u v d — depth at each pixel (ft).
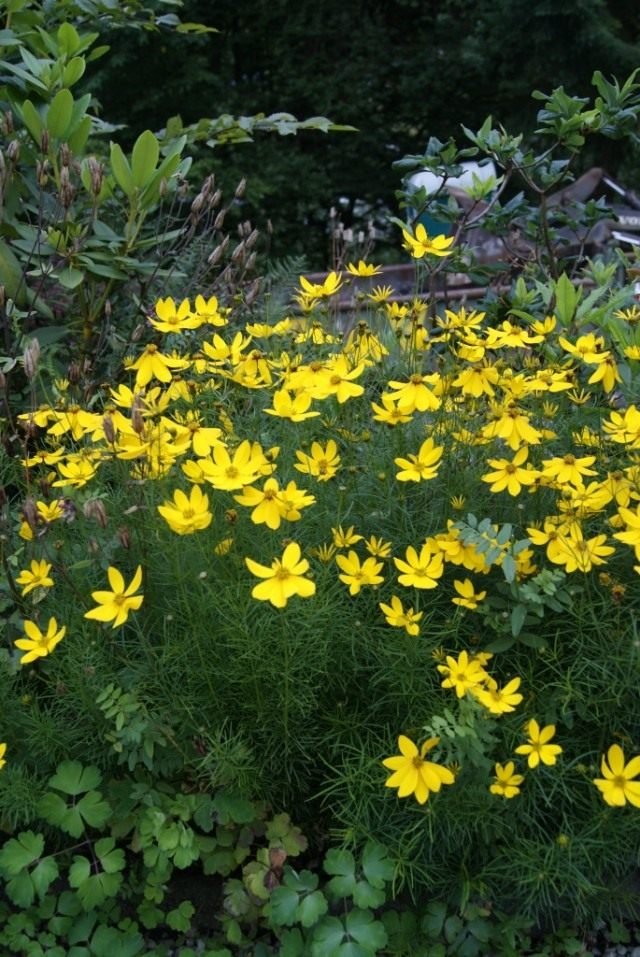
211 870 2.74
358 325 3.52
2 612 3.10
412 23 17.53
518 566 2.76
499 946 2.74
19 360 3.74
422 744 2.69
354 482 3.06
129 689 2.77
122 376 4.17
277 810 2.94
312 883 2.61
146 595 2.93
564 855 2.62
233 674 2.74
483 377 3.08
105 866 2.65
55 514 2.85
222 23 16.39
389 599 2.94
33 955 2.68
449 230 7.17
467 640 2.92
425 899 2.79
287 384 2.97
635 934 2.87
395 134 17.33
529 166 4.59
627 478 2.87
